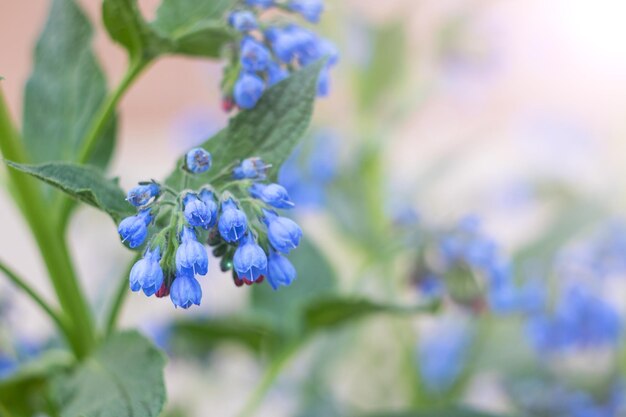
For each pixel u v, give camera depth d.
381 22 0.88
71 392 0.51
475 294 0.66
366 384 0.93
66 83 0.57
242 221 0.45
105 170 0.57
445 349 0.86
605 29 1.10
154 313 0.90
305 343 0.64
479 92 0.94
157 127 1.82
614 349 0.82
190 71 1.80
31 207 0.54
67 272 0.55
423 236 0.67
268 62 0.50
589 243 0.77
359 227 0.85
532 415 0.81
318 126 0.87
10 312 0.72
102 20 0.53
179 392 0.93
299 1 0.53
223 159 0.49
